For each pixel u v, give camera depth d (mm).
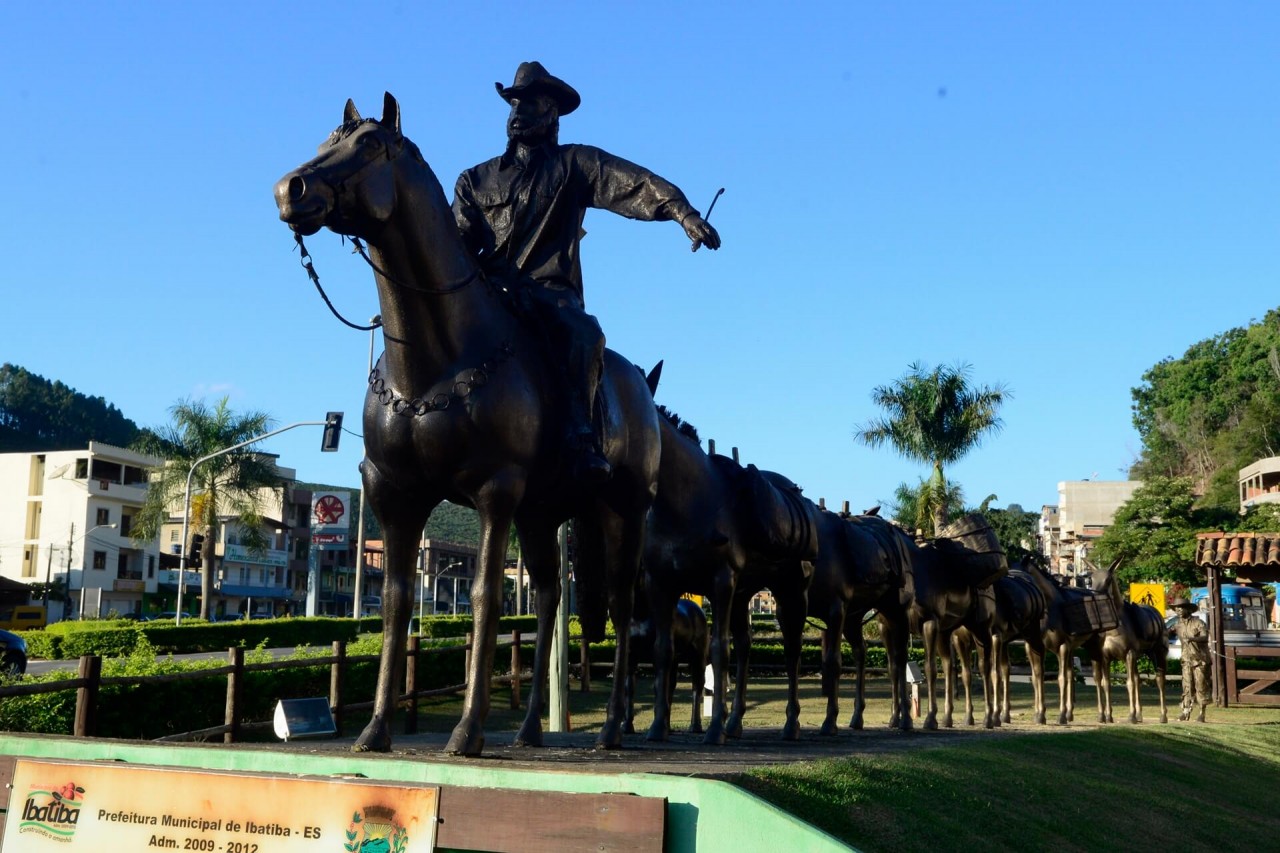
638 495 6910
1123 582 49719
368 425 5863
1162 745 13375
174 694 12125
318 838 4773
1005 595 15188
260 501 44656
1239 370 76500
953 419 33000
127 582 66375
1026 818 7469
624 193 6809
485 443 5691
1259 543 22609
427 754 5531
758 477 8508
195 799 5004
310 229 5242
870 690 23453
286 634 36781
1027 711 19719
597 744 6980
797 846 4129
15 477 65562
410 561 6016
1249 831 9734
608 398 6633
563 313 6262
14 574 64375
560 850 4461
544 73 7047
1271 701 22422
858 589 11297
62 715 10570
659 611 8445
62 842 5203
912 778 7297
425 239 5613
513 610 65750
